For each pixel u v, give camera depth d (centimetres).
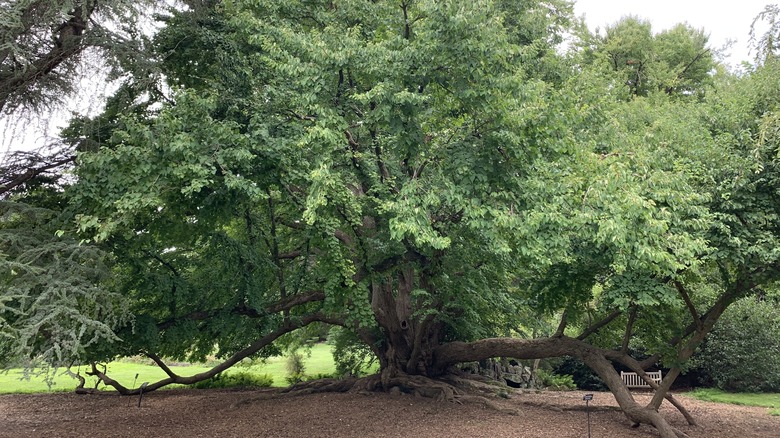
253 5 1191
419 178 1005
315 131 848
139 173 871
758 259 925
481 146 942
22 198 1034
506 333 1847
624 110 1559
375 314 1511
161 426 1222
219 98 1068
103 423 1270
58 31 950
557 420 1255
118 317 941
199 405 1517
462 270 1245
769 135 913
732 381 1919
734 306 1930
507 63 978
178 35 1153
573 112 981
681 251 806
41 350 757
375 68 905
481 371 1861
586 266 1052
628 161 939
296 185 1087
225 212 1045
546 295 1167
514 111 903
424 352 1562
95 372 1769
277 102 1071
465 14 852
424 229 841
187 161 890
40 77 921
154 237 1153
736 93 1055
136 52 971
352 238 1163
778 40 713
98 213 902
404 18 1084
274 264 1366
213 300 1362
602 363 1224
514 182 913
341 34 1021
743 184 909
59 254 845
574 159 1012
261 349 1786
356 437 1081
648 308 1128
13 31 829
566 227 895
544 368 2106
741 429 1212
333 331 1898
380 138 1060
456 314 1584
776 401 1689
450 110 994
